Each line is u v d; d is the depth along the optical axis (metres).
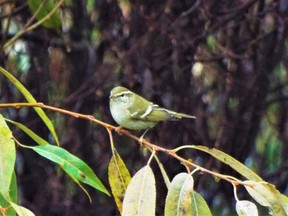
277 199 5.02
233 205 13.45
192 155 13.20
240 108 13.33
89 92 12.97
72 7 13.29
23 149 13.27
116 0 13.08
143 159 13.16
